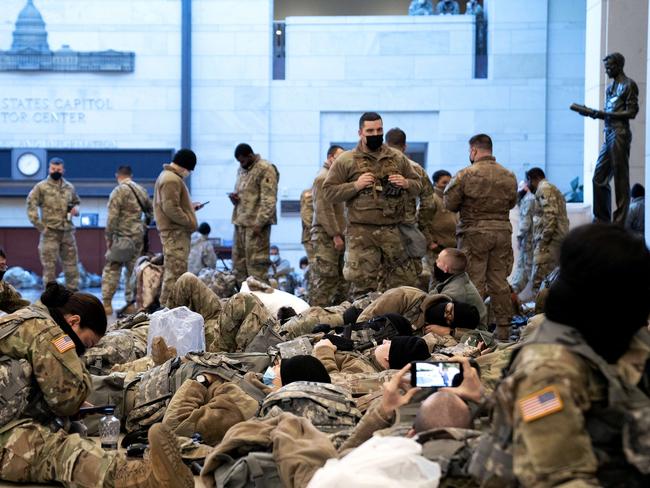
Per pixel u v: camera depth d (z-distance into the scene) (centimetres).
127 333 830
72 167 2759
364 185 928
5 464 527
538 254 1497
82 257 2750
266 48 2764
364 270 949
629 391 296
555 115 2742
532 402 288
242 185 1385
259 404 597
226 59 2770
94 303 565
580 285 300
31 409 542
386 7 3147
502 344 689
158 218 1313
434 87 2756
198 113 2773
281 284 2092
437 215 1245
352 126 2786
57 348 535
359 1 3142
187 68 2742
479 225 1022
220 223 2775
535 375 291
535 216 1534
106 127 2767
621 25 1753
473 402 438
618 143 1374
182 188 1309
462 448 391
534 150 2738
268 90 2772
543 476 284
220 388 611
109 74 2772
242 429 493
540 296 752
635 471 292
